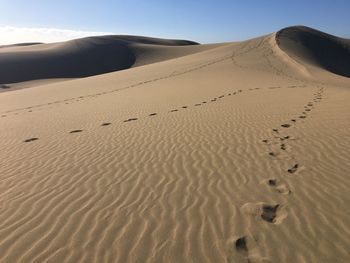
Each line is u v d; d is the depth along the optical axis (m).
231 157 6.96
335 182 5.51
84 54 84.38
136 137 9.01
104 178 6.25
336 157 6.58
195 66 33.62
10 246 4.22
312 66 32.56
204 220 4.59
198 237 4.21
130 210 4.98
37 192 5.80
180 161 6.91
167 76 28.45
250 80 22.95
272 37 51.44
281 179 5.76
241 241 4.11
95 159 7.37
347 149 6.95
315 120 9.54
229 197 5.21
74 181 6.19
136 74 32.44
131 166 6.80
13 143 9.48
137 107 14.31
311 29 64.44
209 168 6.44
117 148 8.09
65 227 4.59
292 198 5.08
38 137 10.00
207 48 83.81
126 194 5.52
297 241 4.04
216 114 11.40
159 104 14.74
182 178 6.05
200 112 11.97
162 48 90.56
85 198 5.45
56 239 4.32
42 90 28.08
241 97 15.23
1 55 78.31
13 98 24.11
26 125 12.16
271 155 6.95
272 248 3.94
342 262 3.64
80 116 13.17
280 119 10.02
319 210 4.69
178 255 3.90
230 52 42.59
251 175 5.99
